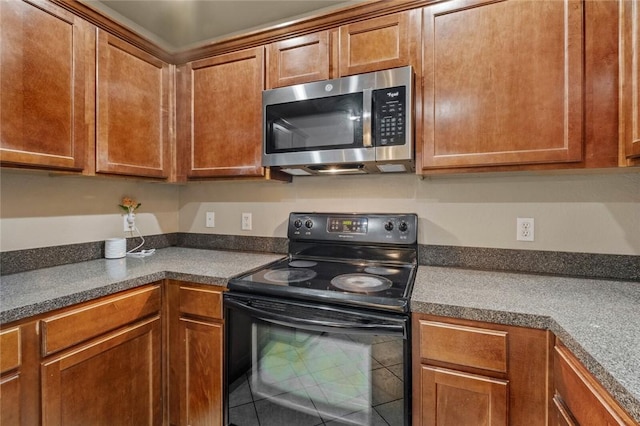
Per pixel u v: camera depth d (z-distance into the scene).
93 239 1.78
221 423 1.40
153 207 2.14
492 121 1.27
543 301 1.07
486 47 1.28
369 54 1.47
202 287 1.45
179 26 2.05
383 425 1.11
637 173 1.34
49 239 1.59
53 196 1.60
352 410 1.15
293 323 1.21
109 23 1.54
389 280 1.37
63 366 1.13
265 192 2.05
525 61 1.22
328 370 1.19
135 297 1.39
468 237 1.61
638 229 1.34
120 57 1.60
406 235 1.62
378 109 1.40
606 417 0.67
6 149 1.19
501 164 1.27
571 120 1.17
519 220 1.52
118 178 1.70
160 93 1.81
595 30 1.13
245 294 1.35
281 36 1.63
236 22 2.01
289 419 1.25
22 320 1.04
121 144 1.60
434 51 1.36
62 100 1.36
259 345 1.32
